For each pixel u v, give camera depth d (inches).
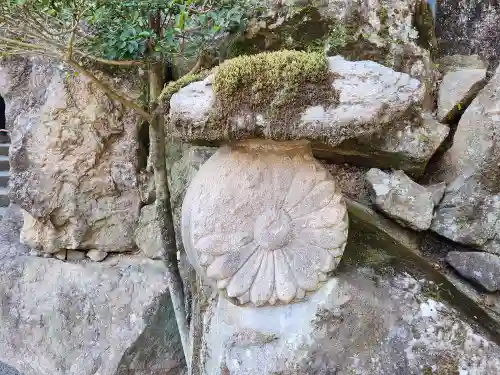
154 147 56.7
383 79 36.1
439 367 37.7
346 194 55.2
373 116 35.7
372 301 41.0
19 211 82.8
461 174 51.3
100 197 69.9
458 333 39.0
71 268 71.2
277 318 41.8
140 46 50.9
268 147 41.3
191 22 54.8
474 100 50.9
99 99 65.6
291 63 35.6
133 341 66.9
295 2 54.1
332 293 41.5
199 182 42.3
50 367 67.9
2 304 70.5
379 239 49.0
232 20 50.5
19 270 71.3
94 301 68.9
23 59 65.4
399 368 38.1
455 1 55.0
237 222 40.9
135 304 68.5
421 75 52.6
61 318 68.8
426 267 46.7
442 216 51.7
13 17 47.3
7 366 85.0
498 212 49.6
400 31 52.6
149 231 70.9
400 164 52.2
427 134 50.6
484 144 49.4
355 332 40.1
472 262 49.9
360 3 52.7
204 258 41.0
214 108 37.3
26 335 69.3
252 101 36.2
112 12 48.8
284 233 40.7
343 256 44.8
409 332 39.3
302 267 41.1
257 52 58.0
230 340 41.9
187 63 62.6
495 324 42.9
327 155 54.9
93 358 67.2
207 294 51.2
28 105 66.4
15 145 65.9
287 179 41.1
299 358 39.5
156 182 59.1
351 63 36.8
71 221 69.5
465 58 55.5
